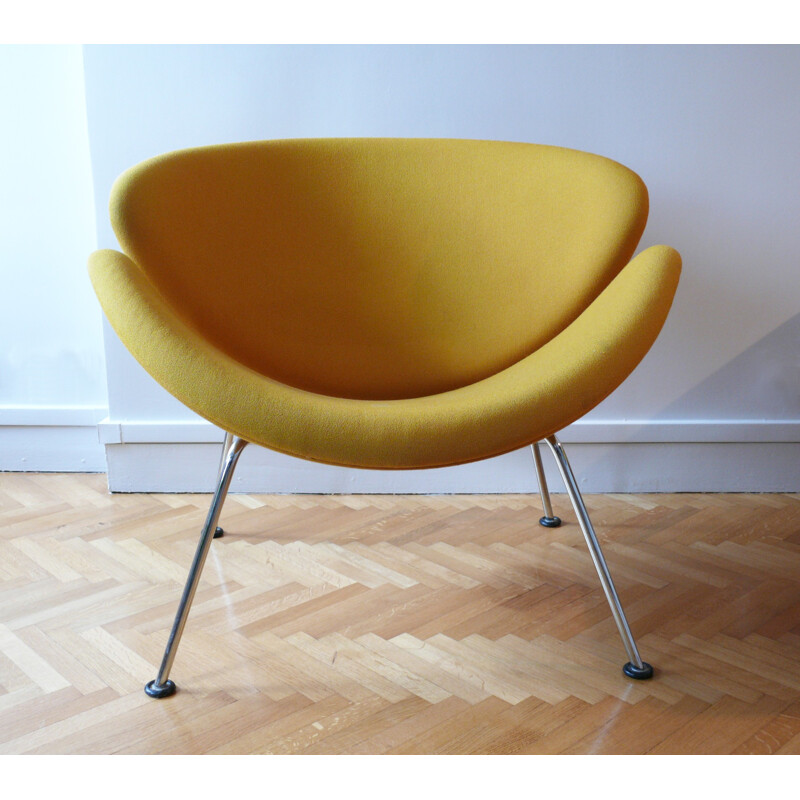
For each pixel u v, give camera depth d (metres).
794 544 2.03
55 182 2.29
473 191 1.78
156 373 1.27
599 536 2.07
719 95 2.12
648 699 1.43
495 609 1.72
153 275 1.54
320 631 1.64
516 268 1.75
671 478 2.35
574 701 1.43
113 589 1.78
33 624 1.65
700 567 1.91
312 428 1.25
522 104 2.12
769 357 2.27
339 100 2.11
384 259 1.79
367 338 1.78
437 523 2.14
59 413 2.40
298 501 2.28
